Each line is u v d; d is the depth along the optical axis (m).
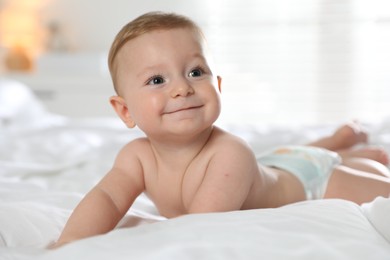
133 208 1.17
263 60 4.04
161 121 0.98
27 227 0.96
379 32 3.84
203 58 1.00
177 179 1.06
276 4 3.99
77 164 1.66
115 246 0.68
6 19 4.28
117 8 4.14
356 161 1.42
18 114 2.75
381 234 0.78
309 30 3.95
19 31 4.27
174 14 1.05
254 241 0.68
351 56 3.90
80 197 1.18
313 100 3.99
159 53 0.98
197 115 0.97
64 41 4.14
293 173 1.23
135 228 0.75
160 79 0.98
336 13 3.90
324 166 1.28
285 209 0.83
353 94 3.92
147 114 0.98
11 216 0.97
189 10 4.09
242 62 4.07
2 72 4.09
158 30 1.00
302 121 4.00
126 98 1.03
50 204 1.13
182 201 1.07
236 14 4.05
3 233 0.93
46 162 1.84
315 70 3.97
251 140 1.99
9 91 2.83
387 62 3.86
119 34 1.05
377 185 1.27
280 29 4.00
